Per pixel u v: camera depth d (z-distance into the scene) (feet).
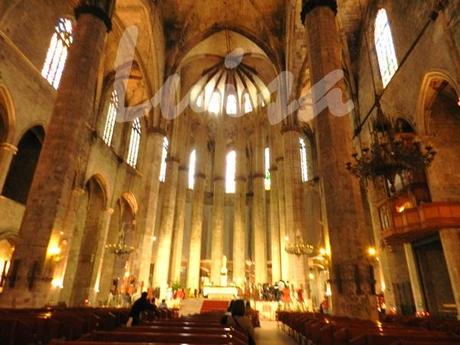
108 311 29.32
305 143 108.88
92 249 73.00
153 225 74.49
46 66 54.85
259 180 102.53
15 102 47.50
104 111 75.20
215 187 105.19
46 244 31.96
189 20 85.76
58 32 57.67
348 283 29.84
